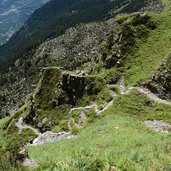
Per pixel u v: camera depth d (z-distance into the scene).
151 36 139.88
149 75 118.62
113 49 143.25
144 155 19.44
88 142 50.31
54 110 140.00
